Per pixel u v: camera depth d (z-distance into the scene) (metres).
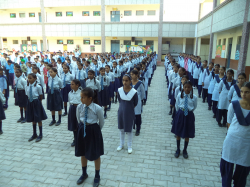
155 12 22.34
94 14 23.16
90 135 3.07
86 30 22.41
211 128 5.54
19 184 3.20
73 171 3.55
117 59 14.11
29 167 3.66
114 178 3.34
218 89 5.53
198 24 19.77
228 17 10.45
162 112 6.98
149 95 9.51
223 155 2.85
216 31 12.88
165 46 24.03
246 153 2.66
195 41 21.97
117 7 22.69
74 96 4.22
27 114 4.63
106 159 3.93
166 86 11.69
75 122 4.28
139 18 22.64
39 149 4.35
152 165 3.73
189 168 3.65
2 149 4.34
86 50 24.38
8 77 10.79
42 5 22.69
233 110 2.78
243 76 4.27
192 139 4.84
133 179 3.32
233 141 2.71
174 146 4.50
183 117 3.82
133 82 4.86
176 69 6.62
